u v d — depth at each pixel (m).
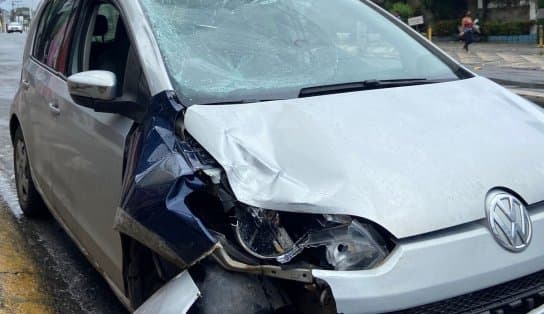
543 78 17.14
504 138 2.79
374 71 3.44
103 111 3.05
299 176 2.43
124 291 3.13
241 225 2.33
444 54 3.83
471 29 30.12
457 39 37.62
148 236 2.45
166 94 2.88
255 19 3.54
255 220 2.32
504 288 2.38
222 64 3.17
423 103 3.02
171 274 2.62
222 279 2.30
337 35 3.67
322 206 2.30
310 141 2.57
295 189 2.36
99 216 3.37
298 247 2.26
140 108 3.00
